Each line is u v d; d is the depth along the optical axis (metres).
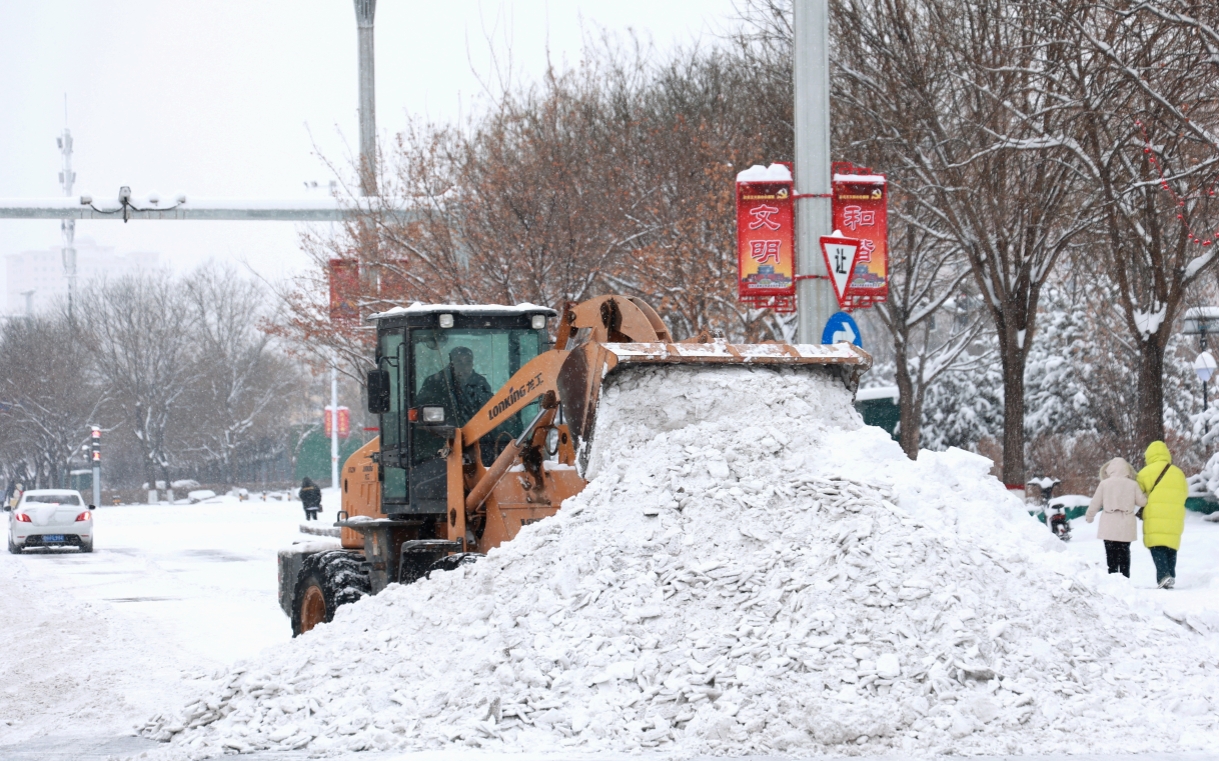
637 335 32.44
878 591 25.11
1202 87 54.53
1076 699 23.45
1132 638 26.44
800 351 32.50
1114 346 100.00
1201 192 55.91
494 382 37.72
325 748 22.38
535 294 69.25
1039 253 65.75
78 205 72.31
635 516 28.17
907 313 81.69
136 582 69.88
